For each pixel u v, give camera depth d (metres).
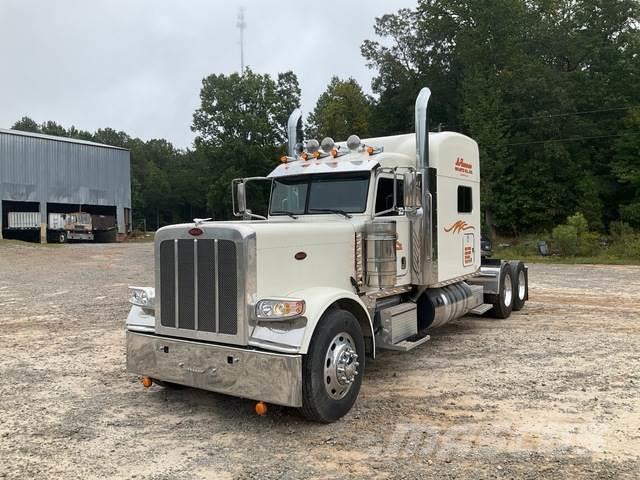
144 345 5.39
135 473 4.04
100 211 49.81
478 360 7.16
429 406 5.40
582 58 42.47
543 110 37.94
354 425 4.92
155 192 101.94
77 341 8.48
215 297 4.92
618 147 37.56
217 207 57.38
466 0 41.75
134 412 5.36
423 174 6.95
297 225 5.46
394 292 6.67
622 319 9.98
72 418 5.20
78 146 46.47
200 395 5.87
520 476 3.87
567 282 16.05
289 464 4.14
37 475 4.02
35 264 22.50
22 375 6.63
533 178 37.72
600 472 3.92
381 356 7.43
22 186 42.28
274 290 5.04
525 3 43.12
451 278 7.95
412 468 4.02
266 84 58.91
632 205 35.94
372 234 6.23
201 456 4.32
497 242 37.66
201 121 58.09
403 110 47.66
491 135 36.69
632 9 41.88
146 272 19.23
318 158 7.05
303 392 4.75
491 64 40.44
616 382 6.10
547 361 7.05
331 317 5.00
